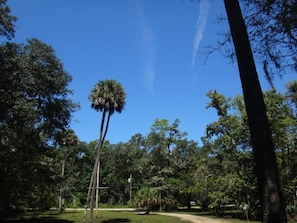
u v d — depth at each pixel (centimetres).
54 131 2427
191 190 5628
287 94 3145
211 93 4059
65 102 2317
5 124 2045
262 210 463
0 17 1739
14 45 1894
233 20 543
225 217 4066
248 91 506
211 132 4069
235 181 3719
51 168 2848
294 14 577
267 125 491
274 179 463
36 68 2009
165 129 6538
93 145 8769
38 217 4109
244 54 522
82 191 8181
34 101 2061
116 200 8738
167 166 6475
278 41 605
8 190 2394
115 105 3566
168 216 4391
